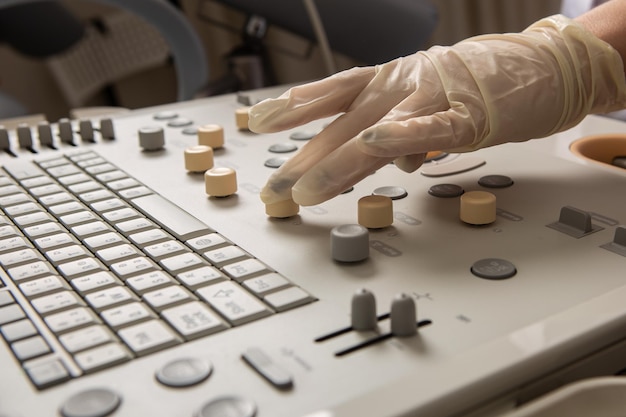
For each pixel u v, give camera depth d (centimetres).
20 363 44
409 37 109
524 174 64
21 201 62
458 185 62
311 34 114
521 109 59
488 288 48
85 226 57
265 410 40
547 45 62
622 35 67
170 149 72
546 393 43
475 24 149
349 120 60
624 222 55
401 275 50
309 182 56
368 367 42
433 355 43
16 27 134
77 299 49
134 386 42
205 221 58
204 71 102
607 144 71
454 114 57
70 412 40
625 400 42
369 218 55
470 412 42
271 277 50
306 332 45
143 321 46
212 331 45
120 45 172
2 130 74
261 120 60
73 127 80
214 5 167
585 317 45
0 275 52
